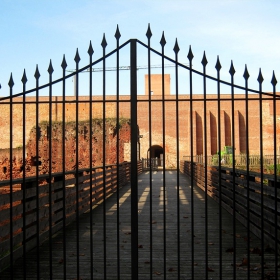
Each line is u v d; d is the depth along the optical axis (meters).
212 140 42.38
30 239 6.56
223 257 5.85
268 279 4.77
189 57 4.29
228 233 7.71
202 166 16.88
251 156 31.03
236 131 41.75
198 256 5.92
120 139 30.31
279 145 40.41
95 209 11.48
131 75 4.45
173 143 42.47
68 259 5.82
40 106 32.66
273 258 5.75
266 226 6.57
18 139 33.50
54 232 7.79
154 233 7.78
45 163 29.80
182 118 42.62
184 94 40.62
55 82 4.38
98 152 30.03
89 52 4.40
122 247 6.58
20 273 5.18
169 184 20.44
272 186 6.54
